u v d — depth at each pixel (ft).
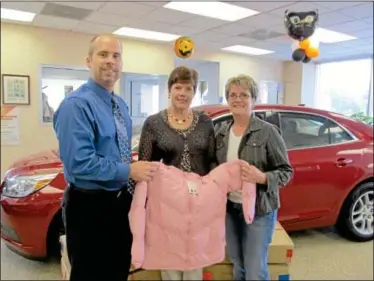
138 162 4.62
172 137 5.05
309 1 14.28
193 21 17.78
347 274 7.98
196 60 26.84
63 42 20.08
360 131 9.98
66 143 4.20
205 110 8.48
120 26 18.92
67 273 6.07
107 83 4.68
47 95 20.06
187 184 4.90
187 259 4.93
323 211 9.09
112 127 4.62
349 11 15.76
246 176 4.87
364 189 9.64
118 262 4.97
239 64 29.04
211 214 4.98
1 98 18.66
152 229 4.83
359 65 29.89
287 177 5.04
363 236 9.74
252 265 5.25
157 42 23.56
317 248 9.37
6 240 7.77
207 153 5.34
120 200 4.84
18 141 19.34
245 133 5.18
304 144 9.05
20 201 7.34
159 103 24.21
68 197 4.63
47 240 7.52
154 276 5.78
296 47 15.65
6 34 18.38
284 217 8.53
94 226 4.63
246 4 14.79
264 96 31.45
